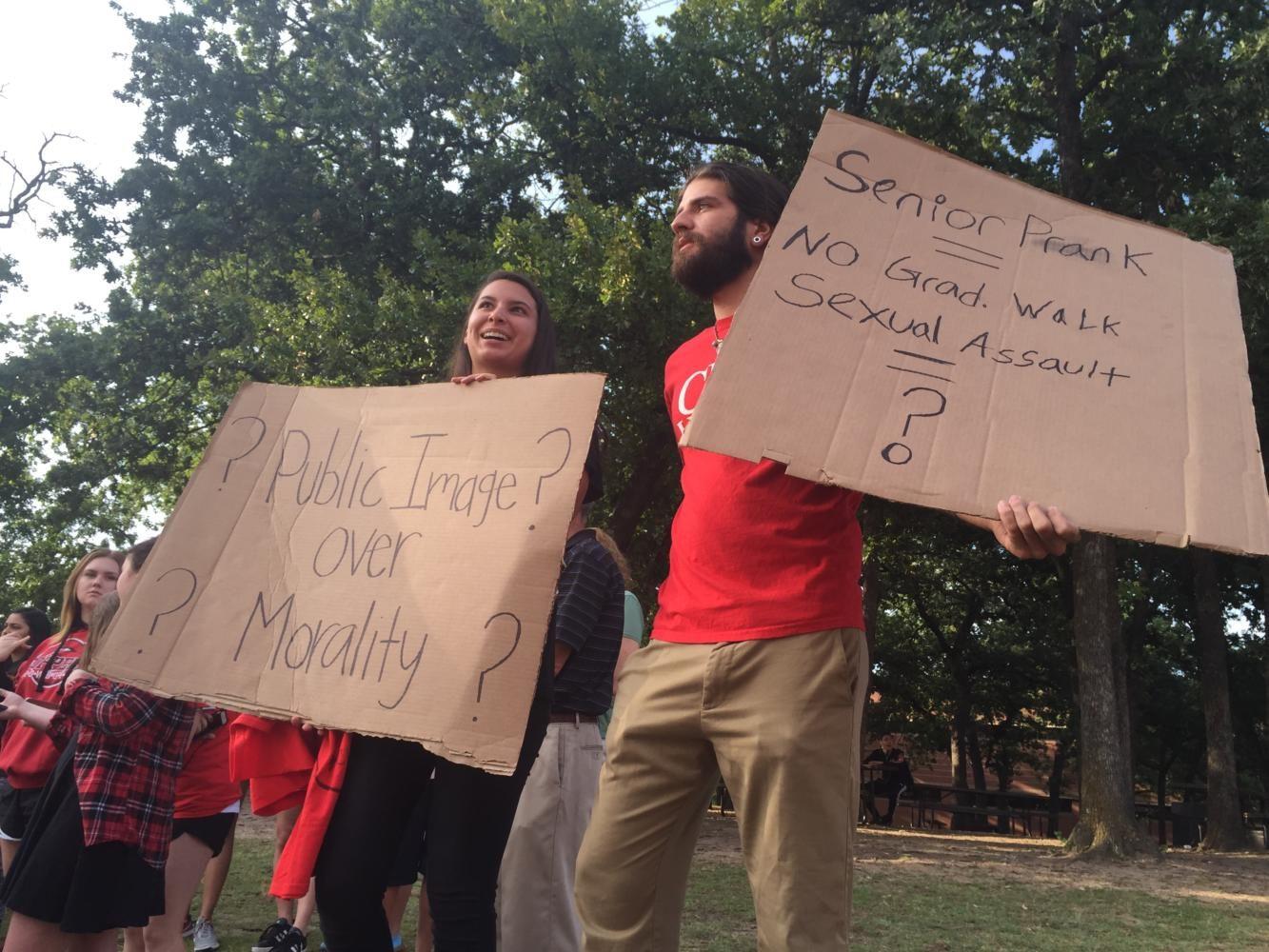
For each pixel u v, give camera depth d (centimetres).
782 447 161
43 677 433
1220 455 167
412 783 206
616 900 191
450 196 1507
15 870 290
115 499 2455
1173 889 849
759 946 174
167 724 297
